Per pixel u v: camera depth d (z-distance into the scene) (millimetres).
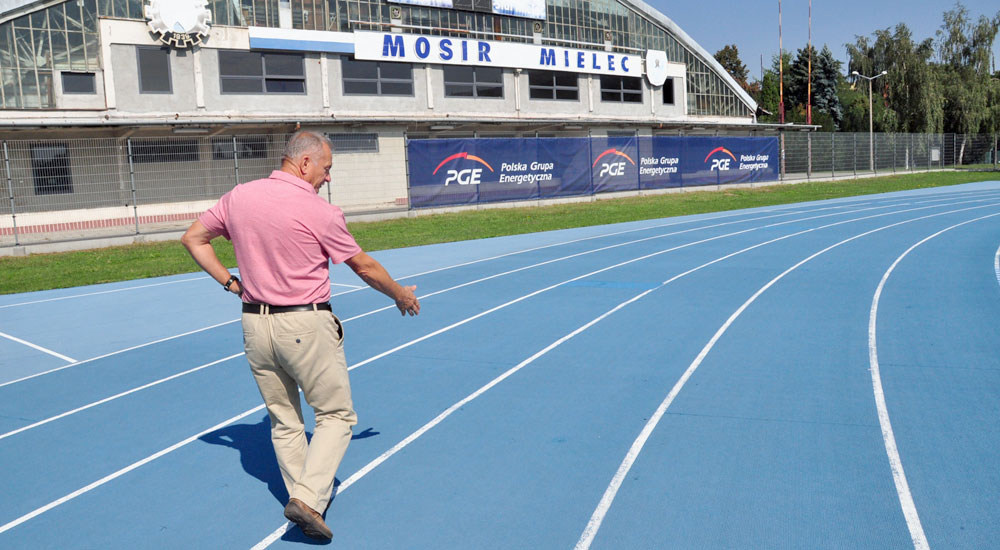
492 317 9266
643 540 3713
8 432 5676
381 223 23625
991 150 56656
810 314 8922
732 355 7141
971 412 5383
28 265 17016
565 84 36312
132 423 5777
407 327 8867
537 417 5543
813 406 5617
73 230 23328
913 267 12484
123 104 24812
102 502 4352
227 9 26812
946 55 60375
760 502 4086
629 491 4262
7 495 4500
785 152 42156
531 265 14078
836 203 28047
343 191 28922
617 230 20406
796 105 69000
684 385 6230
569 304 9984
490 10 33250
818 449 4793
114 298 12383
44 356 8359
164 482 4617
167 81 25750
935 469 4441
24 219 22625
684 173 33969
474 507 4121
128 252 18781
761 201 29500
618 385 6277
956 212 23188
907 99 58188
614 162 31109
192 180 25812
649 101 39500
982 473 4367
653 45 39594
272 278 3650
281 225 3592
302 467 4012
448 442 5094
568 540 3736
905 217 21891
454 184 26266
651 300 10086
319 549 3717
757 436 5043
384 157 30016
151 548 3785
